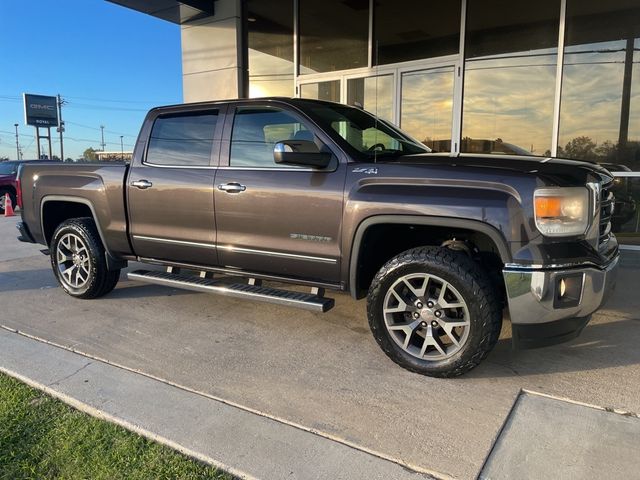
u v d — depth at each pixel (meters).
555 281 2.94
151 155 4.57
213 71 10.27
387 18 8.48
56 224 5.56
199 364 3.60
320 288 3.82
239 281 5.64
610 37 6.96
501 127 7.74
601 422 2.77
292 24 9.48
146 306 4.95
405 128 8.51
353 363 3.59
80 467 2.46
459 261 3.16
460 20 7.79
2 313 4.81
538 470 2.38
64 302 5.14
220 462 2.47
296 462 2.46
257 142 3.99
